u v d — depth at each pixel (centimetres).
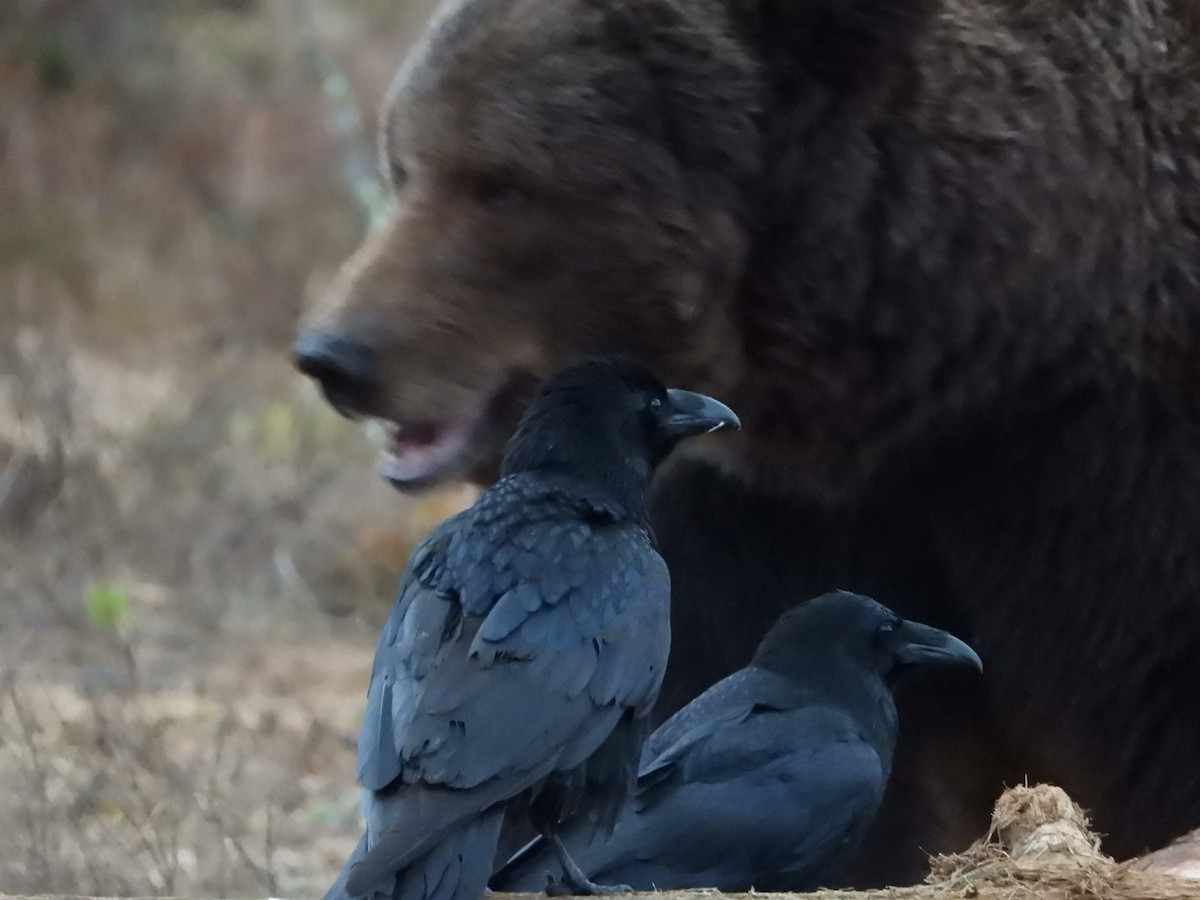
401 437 1570
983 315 1564
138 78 7819
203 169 7288
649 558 1352
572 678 1262
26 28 7919
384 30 7856
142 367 5434
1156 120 1645
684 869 1453
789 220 1559
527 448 1416
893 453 1612
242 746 2750
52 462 4025
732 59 1548
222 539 4000
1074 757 1686
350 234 6606
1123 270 1591
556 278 1553
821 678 1562
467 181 1560
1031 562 1634
